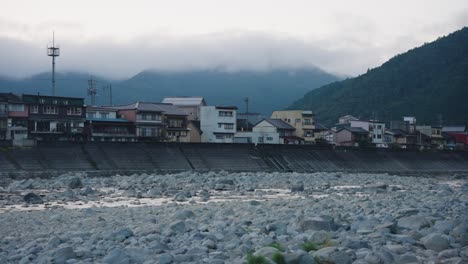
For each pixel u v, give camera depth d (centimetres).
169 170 7538
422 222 2602
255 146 8944
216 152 8494
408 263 1856
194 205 3897
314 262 1817
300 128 11575
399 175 9481
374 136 12531
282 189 5712
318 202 3888
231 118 10544
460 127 15600
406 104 19188
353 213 3156
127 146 7669
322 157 9444
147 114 9306
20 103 7875
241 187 5722
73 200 4381
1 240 2361
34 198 4219
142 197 4666
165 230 2516
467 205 3641
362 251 1972
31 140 6781
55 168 6681
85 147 7269
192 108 11138
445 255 1975
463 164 11506
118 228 2611
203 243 2131
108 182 5894
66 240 2288
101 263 1847
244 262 1788
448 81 19862
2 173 6016
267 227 2489
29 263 1853
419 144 13138
